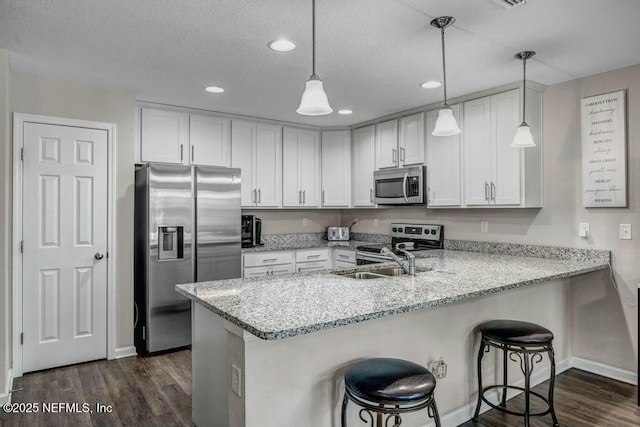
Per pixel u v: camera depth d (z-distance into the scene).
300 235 5.14
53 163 3.11
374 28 2.24
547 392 2.75
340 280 2.29
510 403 2.59
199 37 2.35
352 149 4.80
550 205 3.25
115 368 3.12
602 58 2.68
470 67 2.84
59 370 3.08
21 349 2.99
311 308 1.66
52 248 3.11
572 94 3.11
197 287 2.09
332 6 2.00
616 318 2.95
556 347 3.06
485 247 3.70
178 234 3.55
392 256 2.50
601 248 2.98
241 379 1.63
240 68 2.86
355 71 2.92
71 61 2.72
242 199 4.31
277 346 1.68
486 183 3.38
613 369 2.98
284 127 4.61
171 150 3.87
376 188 4.41
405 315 2.09
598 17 2.11
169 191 3.48
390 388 1.52
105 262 3.32
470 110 3.50
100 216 3.30
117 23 2.18
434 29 2.25
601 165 2.95
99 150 3.29
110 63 2.76
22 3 1.96
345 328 1.87
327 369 1.82
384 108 3.97
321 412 1.80
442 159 3.74
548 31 2.28
